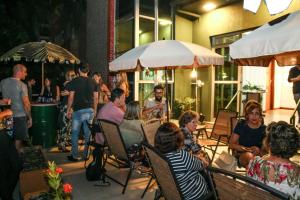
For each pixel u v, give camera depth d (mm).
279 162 1903
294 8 5879
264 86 9188
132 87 8672
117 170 4566
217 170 1780
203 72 8602
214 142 4738
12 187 3057
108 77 8914
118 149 3674
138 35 8570
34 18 10242
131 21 8688
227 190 1765
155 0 8828
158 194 2986
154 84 8859
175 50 4352
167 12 9031
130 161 3586
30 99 6254
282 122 2055
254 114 3543
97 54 9734
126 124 3773
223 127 4973
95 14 9766
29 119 4934
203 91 8633
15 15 9961
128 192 3711
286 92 10445
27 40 9977
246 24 6973
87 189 3812
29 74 9938
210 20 8094
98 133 4125
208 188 2414
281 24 2943
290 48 2529
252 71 8391
